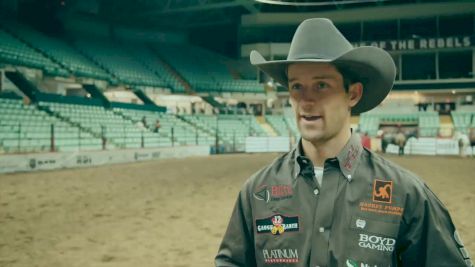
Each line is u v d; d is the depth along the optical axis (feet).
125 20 120.67
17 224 21.66
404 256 4.48
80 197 30.14
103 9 112.57
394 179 4.50
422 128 102.58
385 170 4.61
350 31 124.88
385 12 117.60
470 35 111.96
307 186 4.70
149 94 105.40
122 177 42.83
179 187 35.35
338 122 4.59
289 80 4.74
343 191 4.58
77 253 16.78
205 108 117.70
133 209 25.68
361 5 122.01
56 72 80.18
